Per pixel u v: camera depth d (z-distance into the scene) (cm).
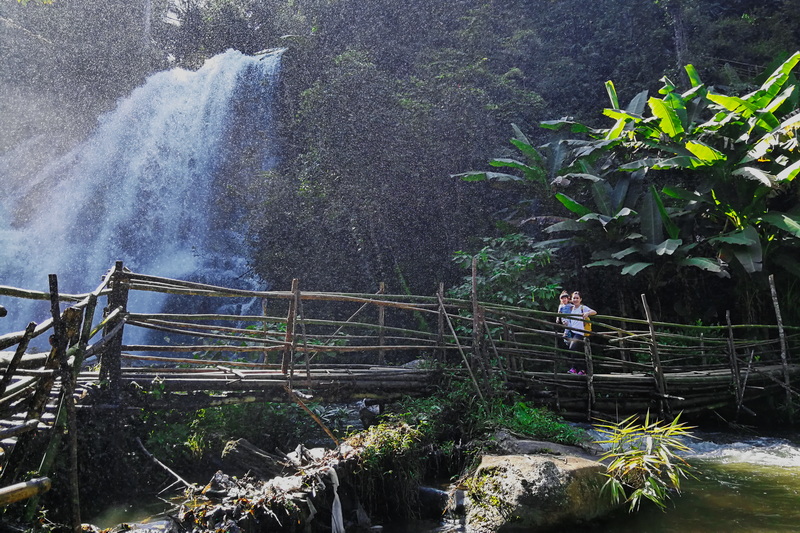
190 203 1838
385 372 689
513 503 470
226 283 1648
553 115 1622
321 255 1415
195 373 611
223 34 2475
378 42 1628
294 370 678
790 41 1656
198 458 572
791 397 957
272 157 1798
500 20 1725
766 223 1141
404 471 521
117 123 1925
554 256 1177
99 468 498
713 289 1278
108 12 2222
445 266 1375
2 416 332
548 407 779
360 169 1345
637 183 1220
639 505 505
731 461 688
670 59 1628
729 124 1129
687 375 912
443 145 1351
